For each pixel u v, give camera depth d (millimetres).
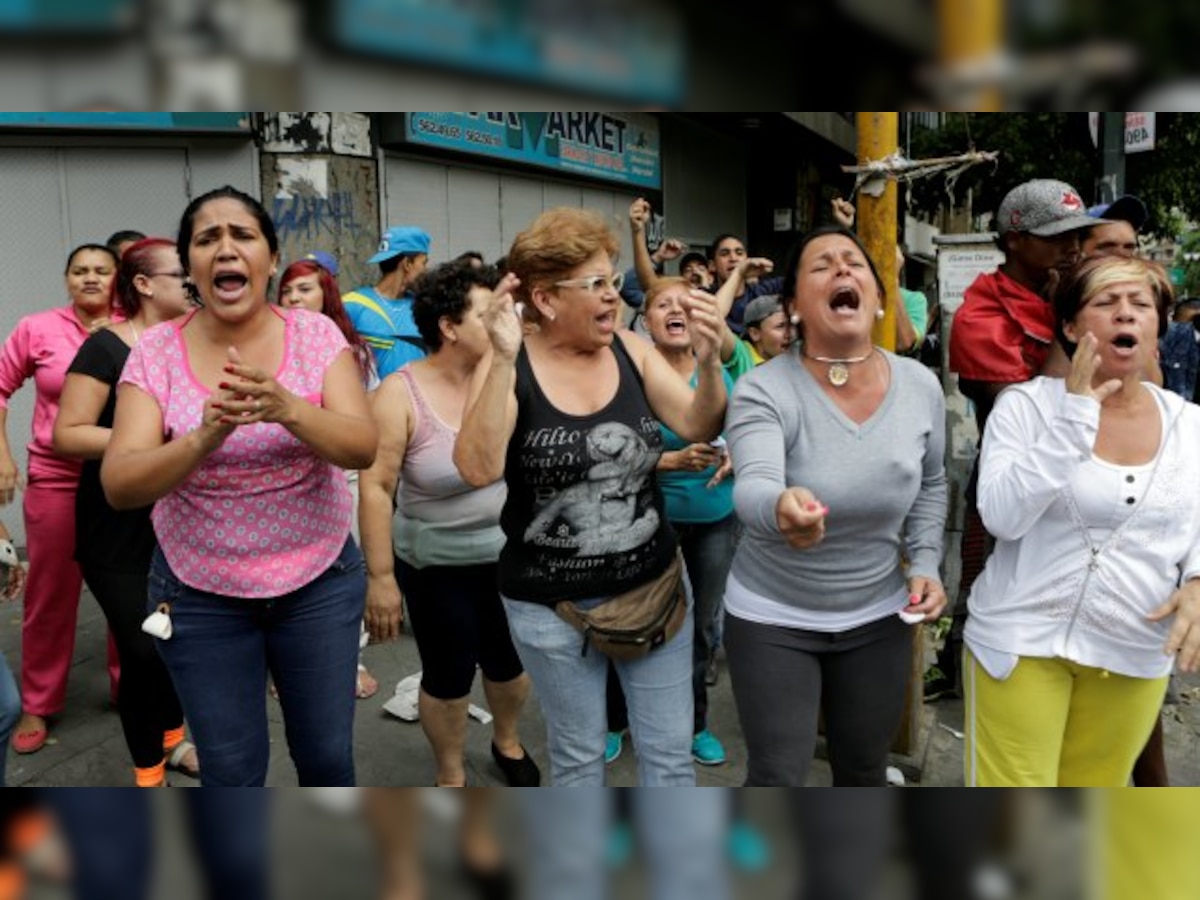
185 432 2260
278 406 2096
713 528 3535
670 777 2451
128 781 3408
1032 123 7773
